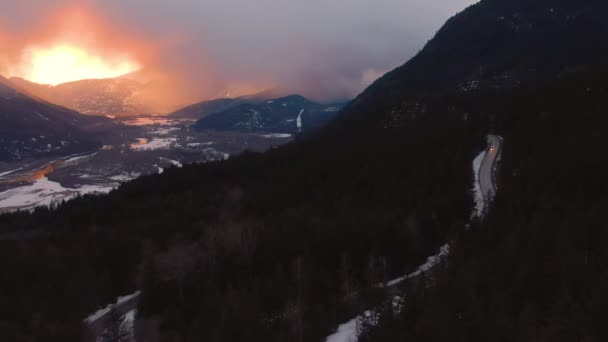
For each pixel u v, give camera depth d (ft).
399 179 269.03
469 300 104.12
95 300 187.52
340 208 240.73
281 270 167.22
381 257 180.75
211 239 222.48
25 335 151.02
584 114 281.74
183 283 180.14
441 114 439.22
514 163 262.06
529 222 159.02
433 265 181.16
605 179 188.85
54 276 185.88
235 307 136.26
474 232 167.84
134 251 218.18
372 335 113.50
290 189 305.12
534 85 448.65
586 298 99.04
